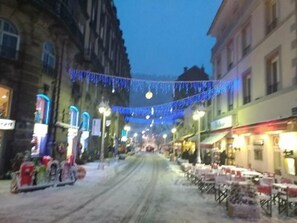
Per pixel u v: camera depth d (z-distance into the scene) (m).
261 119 16.88
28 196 11.10
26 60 17.11
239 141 20.09
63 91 22.09
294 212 9.52
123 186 14.96
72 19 21.56
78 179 16.41
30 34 17.44
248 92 19.92
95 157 34.69
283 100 14.26
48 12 17.58
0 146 15.90
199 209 9.81
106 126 42.41
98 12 34.78
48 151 19.89
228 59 24.78
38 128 18.73
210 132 27.97
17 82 16.70
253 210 8.78
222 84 25.19
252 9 18.88
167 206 10.15
